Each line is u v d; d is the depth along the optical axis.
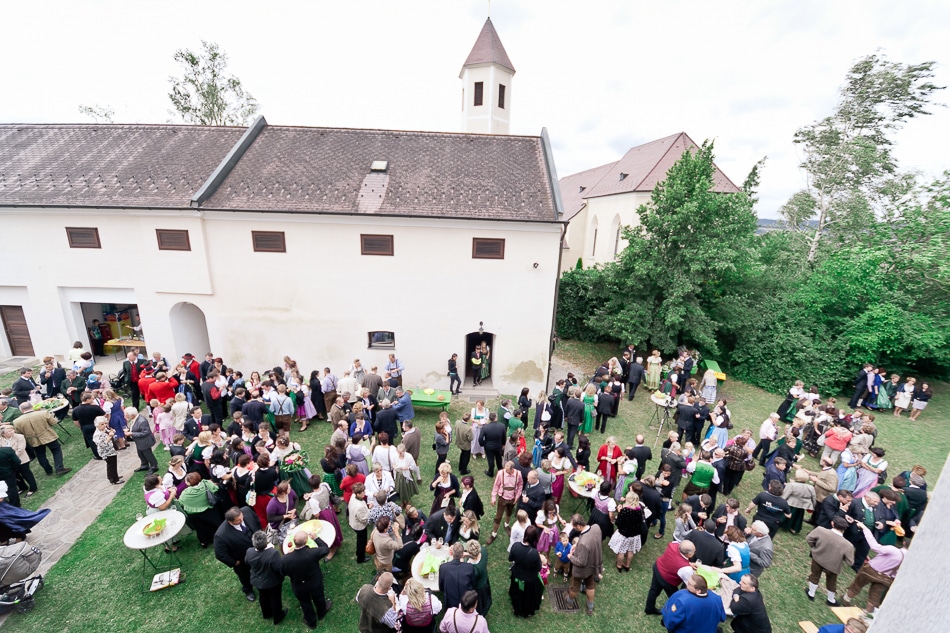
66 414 12.34
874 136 26.27
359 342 15.75
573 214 33.91
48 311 15.84
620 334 18.09
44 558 7.87
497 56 23.66
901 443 14.14
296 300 15.29
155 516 7.58
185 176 15.53
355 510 7.49
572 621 7.07
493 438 10.15
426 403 13.37
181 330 16.05
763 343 18.69
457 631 5.27
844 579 8.19
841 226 26.14
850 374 17.69
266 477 7.89
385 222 14.52
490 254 14.94
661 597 7.57
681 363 16.20
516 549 6.67
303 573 6.36
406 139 17.48
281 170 15.70
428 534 7.22
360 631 5.89
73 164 16.02
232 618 6.88
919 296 17.42
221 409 12.34
